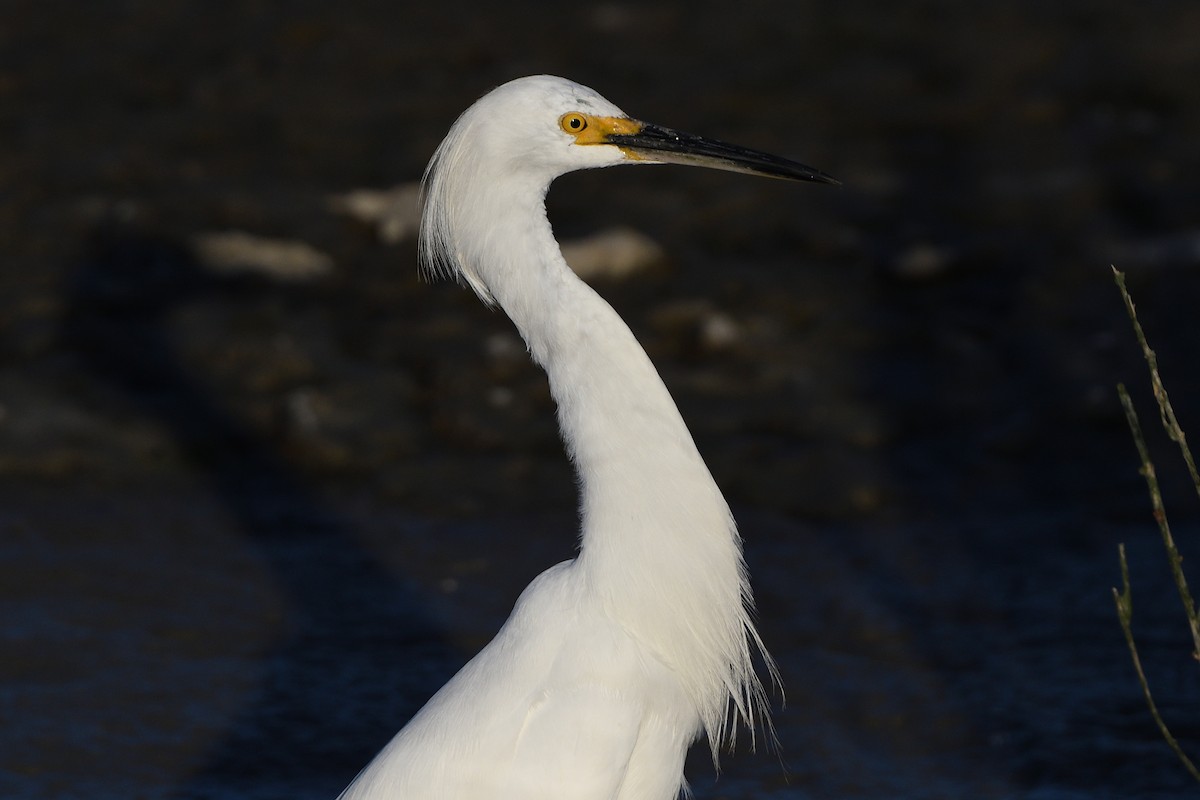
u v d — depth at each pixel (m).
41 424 12.68
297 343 14.05
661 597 6.64
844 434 13.02
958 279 15.79
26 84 19.73
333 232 16.44
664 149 6.93
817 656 9.95
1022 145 18.75
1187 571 11.00
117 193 17.03
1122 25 21.91
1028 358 14.22
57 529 11.38
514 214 6.78
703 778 8.71
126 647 9.93
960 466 12.59
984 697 9.49
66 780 8.54
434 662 9.90
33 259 15.53
